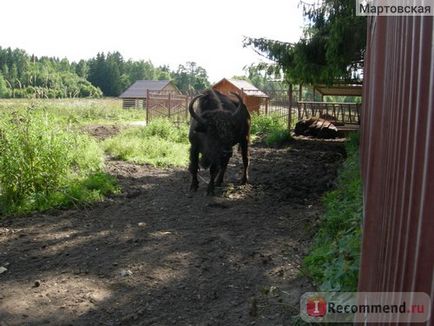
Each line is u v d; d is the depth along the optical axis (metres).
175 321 3.96
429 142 1.25
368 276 2.46
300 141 17.53
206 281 4.70
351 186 6.92
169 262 5.19
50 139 8.03
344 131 18.80
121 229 6.39
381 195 2.25
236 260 5.22
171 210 7.30
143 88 59.59
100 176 8.80
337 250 4.51
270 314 3.98
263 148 15.86
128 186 9.01
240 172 10.76
